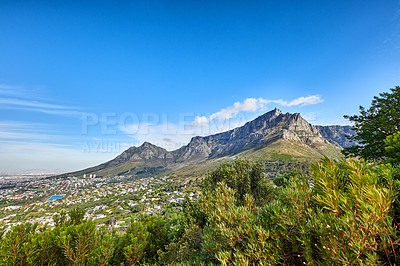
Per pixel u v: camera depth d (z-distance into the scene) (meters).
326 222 2.27
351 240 1.98
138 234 7.31
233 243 3.04
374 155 12.49
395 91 12.12
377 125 12.45
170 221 10.05
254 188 9.20
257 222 3.15
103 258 5.62
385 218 2.00
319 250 2.27
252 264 2.66
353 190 2.31
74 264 4.98
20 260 4.51
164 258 6.38
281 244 2.58
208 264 3.38
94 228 5.67
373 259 1.79
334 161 3.02
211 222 3.80
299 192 2.89
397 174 2.79
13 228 4.96
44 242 4.95
